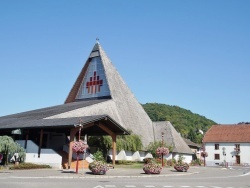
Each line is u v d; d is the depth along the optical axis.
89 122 28.55
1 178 17.34
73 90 67.19
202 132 140.25
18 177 18.27
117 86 62.84
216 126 87.00
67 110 42.69
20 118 42.25
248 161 77.06
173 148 59.00
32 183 15.39
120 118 54.56
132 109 62.91
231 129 83.69
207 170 38.06
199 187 16.84
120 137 46.41
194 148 88.31
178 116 159.75
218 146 81.00
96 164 22.41
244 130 81.81
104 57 64.88
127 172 26.12
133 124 58.81
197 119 162.88
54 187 14.15
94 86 63.09
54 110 46.22
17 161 28.88
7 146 27.27
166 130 66.50
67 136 38.34
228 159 79.19
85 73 65.81
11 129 32.81
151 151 51.50
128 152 51.50
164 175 24.92
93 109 48.00
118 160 44.84
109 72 63.22
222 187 17.23
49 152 29.30
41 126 29.45
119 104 58.69
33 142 30.88
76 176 20.05
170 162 46.31
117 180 19.31
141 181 19.20
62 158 30.22
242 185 18.80
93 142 41.78
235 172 35.38
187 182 19.72
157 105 174.25
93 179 19.38
